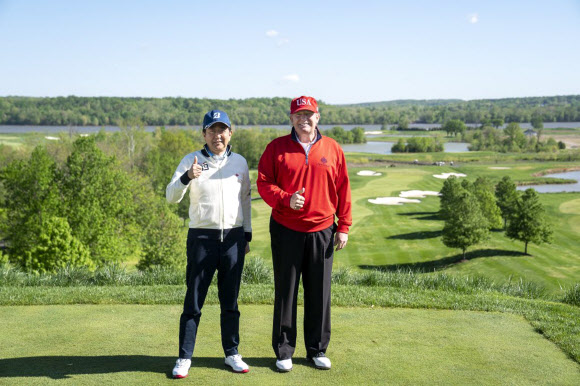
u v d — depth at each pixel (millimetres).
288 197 3295
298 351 3844
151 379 3170
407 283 7172
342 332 4258
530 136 185875
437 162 113250
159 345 3908
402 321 4645
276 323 3465
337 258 37688
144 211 37781
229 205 3439
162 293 5859
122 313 4949
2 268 7695
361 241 42781
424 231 46219
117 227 33938
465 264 36875
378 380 3201
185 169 3471
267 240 41031
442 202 51938
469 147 162875
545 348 3887
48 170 33344
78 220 30625
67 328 4383
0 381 3109
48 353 3693
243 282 7367
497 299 5727
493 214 49219
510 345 3945
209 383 3123
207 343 3977
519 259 37750
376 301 5414
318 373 3326
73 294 5773
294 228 3432
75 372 3281
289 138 3486
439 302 5383
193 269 3414
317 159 3424
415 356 3658
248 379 3203
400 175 86562
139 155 66688
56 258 23609
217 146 3438
